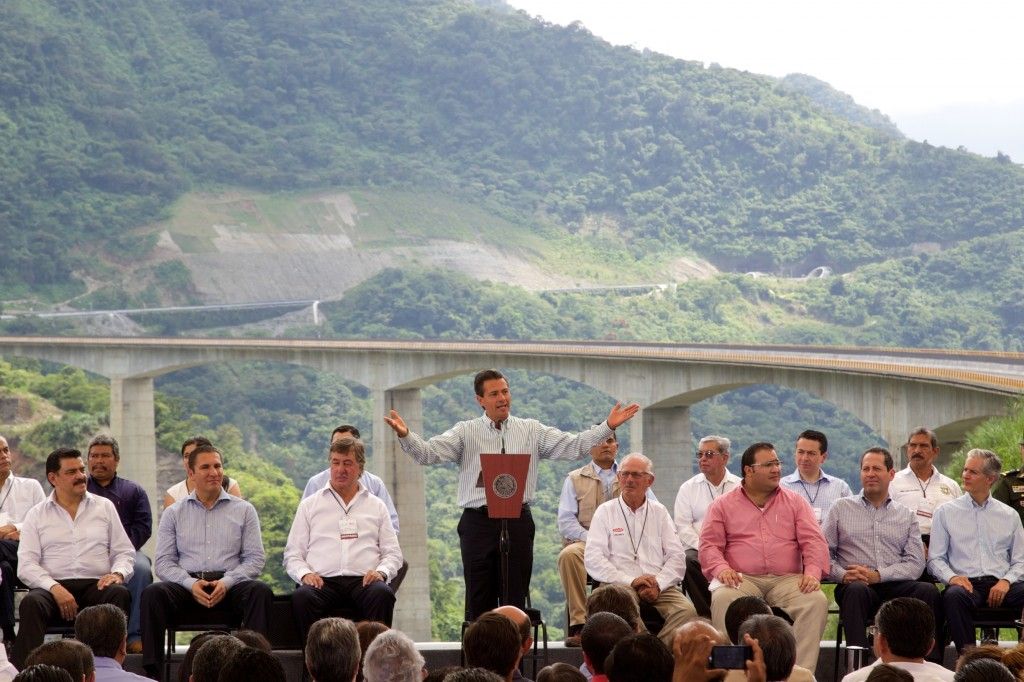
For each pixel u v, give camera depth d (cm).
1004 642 1755
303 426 18838
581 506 1850
